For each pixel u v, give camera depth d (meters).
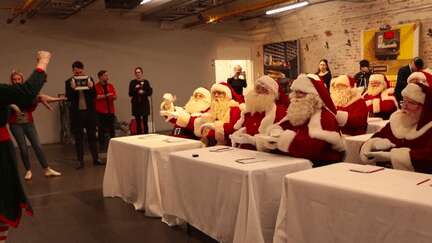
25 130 5.46
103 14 9.98
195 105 4.66
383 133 2.67
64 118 9.20
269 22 11.20
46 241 3.20
